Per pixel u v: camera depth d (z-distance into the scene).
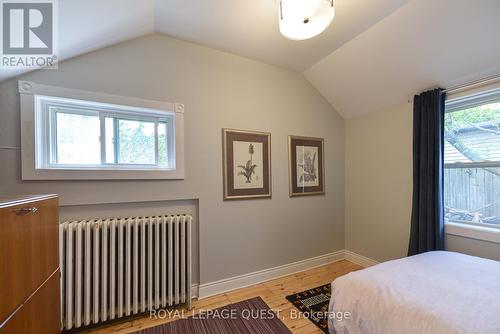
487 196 1.95
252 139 2.38
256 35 1.99
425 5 1.58
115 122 1.90
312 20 1.39
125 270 1.75
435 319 0.98
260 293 2.18
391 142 2.54
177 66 2.02
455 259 1.64
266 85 2.48
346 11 1.68
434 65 1.96
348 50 2.18
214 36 2.00
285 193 2.60
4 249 0.79
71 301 1.54
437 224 2.04
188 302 1.91
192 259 2.10
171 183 1.98
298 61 2.45
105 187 1.75
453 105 2.15
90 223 1.62
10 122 1.49
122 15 1.48
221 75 2.22
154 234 1.84
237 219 2.30
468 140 2.07
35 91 1.54
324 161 2.90
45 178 1.55
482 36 1.62
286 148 2.61
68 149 1.74
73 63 1.66
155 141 2.03
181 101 2.03
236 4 1.60
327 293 2.17
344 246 3.04
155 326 1.70
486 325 0.91
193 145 2.08
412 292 1.20
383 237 2.62
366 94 2.58
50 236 1.15
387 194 2.58
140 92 1.87
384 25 1.82
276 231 2.53
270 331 1.64
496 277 1.34
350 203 3.01
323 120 2.90
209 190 2.15
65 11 1.21
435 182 2.07
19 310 0.88
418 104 2.21
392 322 1.07
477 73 1.86
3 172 1.48
